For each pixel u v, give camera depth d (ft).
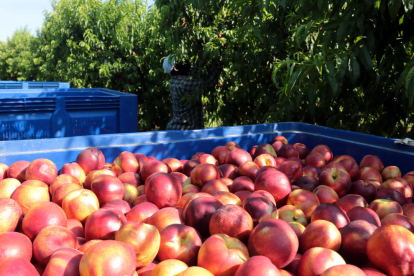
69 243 4.34
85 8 35.50
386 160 8.75
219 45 17.07
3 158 7.58
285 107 13.47
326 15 11.34
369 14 8.96
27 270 3.58
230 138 10.37
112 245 3.67
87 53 36.01
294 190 6.19
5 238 4.14
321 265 3.86
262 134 10.93
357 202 5.89
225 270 3.92
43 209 4.82
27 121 11.80
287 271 4.17
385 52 10.16
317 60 8.96
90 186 6.85
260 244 4.15
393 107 11.97
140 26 32.63
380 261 4.00
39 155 7.92
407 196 6.95
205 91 18.22
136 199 6.49
